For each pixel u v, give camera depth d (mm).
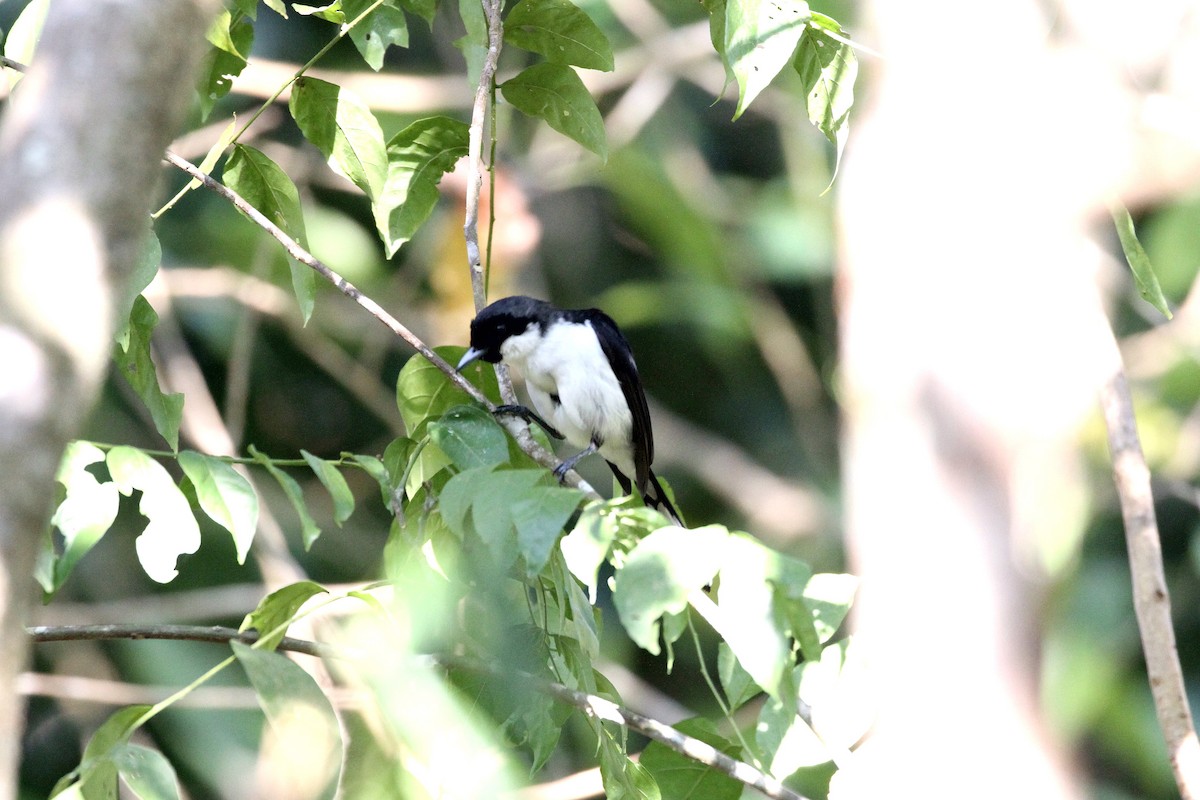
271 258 13867
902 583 6973
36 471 2768
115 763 4645
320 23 14633
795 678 5941
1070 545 7711
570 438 9516
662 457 16594
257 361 15078
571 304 16656
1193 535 13703
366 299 6559
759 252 16188
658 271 17188
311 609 5180
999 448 6914
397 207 7160
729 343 16031
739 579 4633
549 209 16672
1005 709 6871
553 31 6930
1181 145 11875
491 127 6980
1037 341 6898
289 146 15086
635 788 5656
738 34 5742
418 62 15680
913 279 7016
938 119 7000
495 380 8727
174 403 6234
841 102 6469
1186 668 13664
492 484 4883
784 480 16797
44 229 2793
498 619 6156
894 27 7184
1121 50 7891
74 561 5258
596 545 4867
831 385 15953
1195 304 12992
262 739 11461
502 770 5379
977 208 6949
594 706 5609
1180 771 5562
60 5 2914
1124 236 6355
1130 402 6074
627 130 15938
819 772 7012
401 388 7293
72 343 2811
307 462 5953
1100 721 12133
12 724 2820
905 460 7012
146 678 11797
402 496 6512
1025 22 7109
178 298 14281
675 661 15258
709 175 17188
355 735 5559
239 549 5617
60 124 2822
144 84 2875
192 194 14062
